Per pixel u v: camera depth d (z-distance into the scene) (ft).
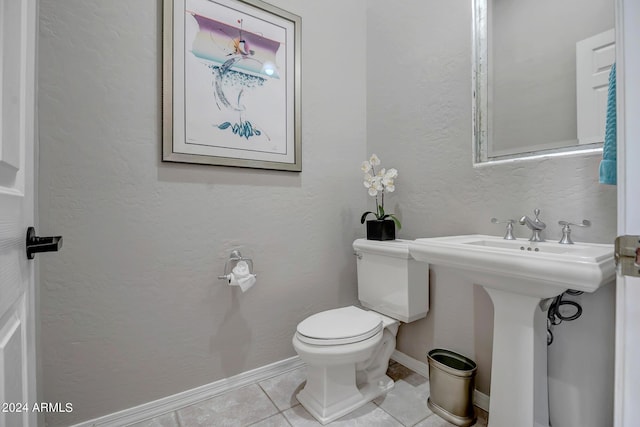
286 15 5.71
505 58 4.55
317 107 6.19
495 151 4.66
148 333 4.51
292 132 5.77
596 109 3.70
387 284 5.35
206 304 4.97
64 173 3.93
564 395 3.56
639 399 1.52
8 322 1.83
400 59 6.06
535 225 3.85
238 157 5.18
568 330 3.56
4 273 1.72
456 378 4.33
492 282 3.45
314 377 4.63
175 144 4.63
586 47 3.80
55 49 3.87
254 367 5.44
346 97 6.59
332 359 4.12
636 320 1.53
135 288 4.41
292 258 5.86
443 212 5.30
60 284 3.92
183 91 4.69
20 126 2.05
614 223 3.48
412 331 5.84
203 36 4.87
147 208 4.49
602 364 3.36
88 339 4.10
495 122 4.65
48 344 3.86
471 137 4.87
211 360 5.02
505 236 4.23
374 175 6.61
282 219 5.74
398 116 6.11
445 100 5.24
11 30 1.88
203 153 4.86
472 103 4.83
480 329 4.74
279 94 5.62
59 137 3.90
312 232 6.11
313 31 6.13
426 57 5.56
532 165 4.18
